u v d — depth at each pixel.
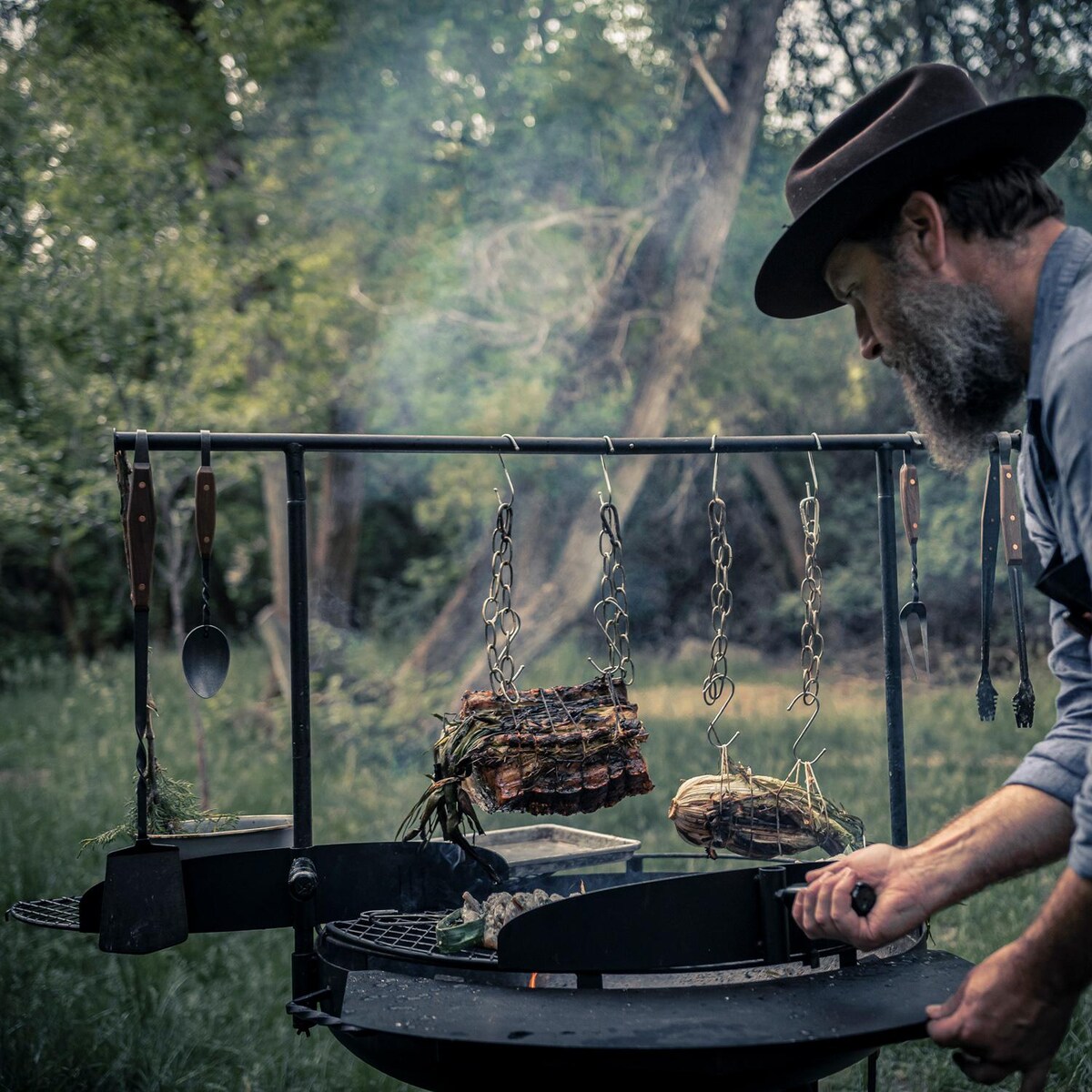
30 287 7.45
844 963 2.04
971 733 8.49
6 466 7.89
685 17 9.81
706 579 14.51
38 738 9.30
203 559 2.24
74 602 15.92
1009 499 2.46
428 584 13.26
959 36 10.18
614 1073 1.72
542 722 2.22
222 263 8.20
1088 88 9.94
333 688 9.13
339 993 2.12
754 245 10.59
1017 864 1.72
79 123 7.77
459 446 2.36
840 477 13.70
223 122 9.02
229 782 7.42
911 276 1.69
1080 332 1.49
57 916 2.28
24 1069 3.59
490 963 1.97
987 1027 1.57
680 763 7.60
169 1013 3.94
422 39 9.32
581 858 2.68
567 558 9.47
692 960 1.94
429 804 2.26
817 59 10.74
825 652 12.81
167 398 7.73
